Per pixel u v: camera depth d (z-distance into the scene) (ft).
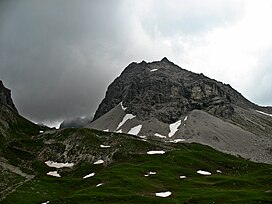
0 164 538.88
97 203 333.21
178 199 337.52
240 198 318.65
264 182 407.23
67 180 479.00
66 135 645.51
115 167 507.30
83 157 573.74
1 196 407.85
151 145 620.49
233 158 632.38
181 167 501.15
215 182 422.41
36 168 547.08
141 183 404.98
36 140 647.15
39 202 387.55
